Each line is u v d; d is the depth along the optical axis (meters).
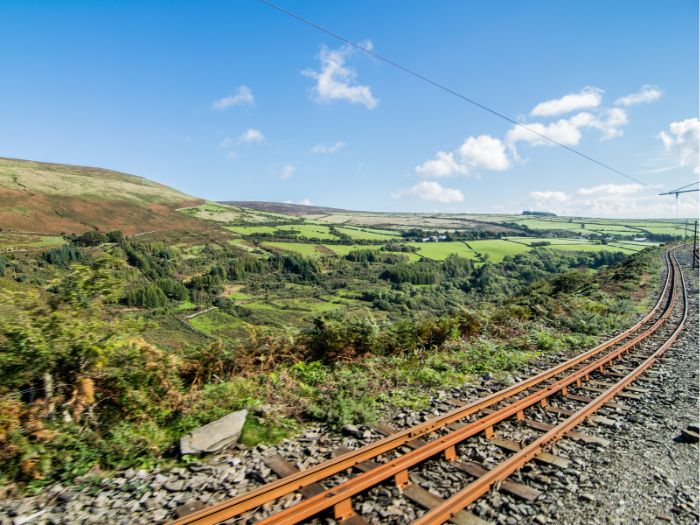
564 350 12.91
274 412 7.04
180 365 7.75
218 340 8.84
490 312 16.50
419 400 7.94
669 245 80.88
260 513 4.43
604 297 25.80
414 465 5.48
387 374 9.39
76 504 4.62
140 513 4.53
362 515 4.47
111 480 5.06
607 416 7.52
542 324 16.98
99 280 6.83
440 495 4.84
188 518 4.15
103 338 6.58
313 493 4.73
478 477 5.20
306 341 10.26
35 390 5.91
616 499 4.84
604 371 10.55
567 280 32.25
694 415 7.41
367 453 5.65
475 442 6.21
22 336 5.90
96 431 5.85
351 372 9.41
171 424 6.43
